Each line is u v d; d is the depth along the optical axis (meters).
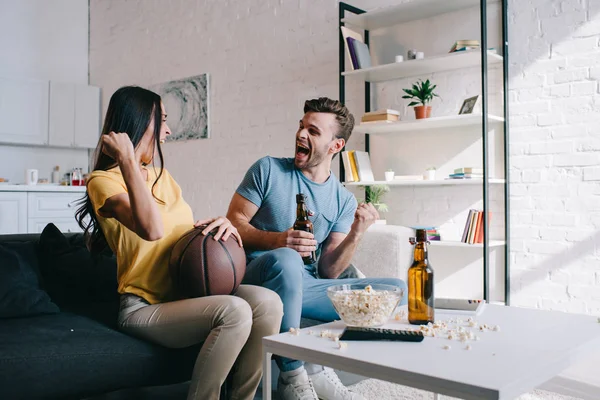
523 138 3.53
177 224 1.82
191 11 5.53
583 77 3.32
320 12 4.54
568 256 3.36
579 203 3.33
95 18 6.60
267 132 4.90
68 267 2.18
